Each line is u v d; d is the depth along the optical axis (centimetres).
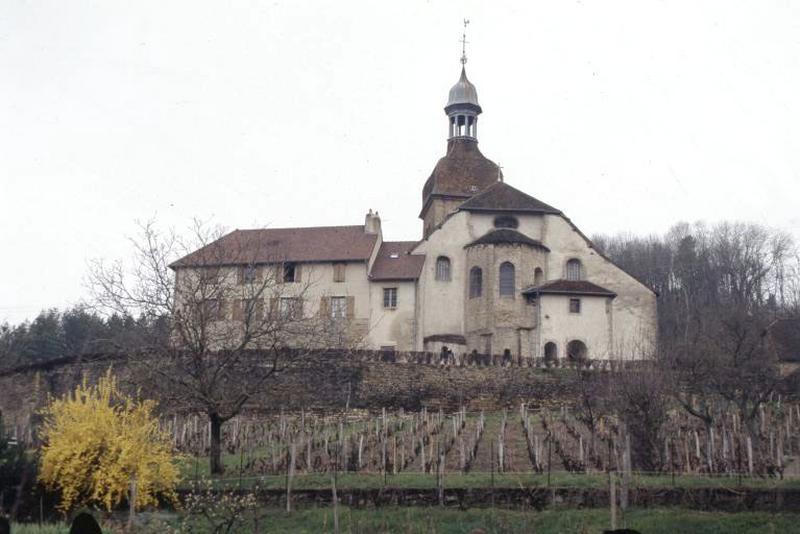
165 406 3544
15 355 5819
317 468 3259
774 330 6438
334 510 2359
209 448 3888
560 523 2495
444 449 3516
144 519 2506
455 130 8244
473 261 6900
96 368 4994
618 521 2462
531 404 5131
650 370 3738
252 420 4528
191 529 2398
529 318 6669
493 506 2662
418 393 5112
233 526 2491
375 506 2681
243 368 3934
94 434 2667
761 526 2458
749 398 4028
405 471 3206
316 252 6788
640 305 6850
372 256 6825
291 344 4944
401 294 6681
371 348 6544
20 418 5106
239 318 3884
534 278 6831
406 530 2473
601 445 3712
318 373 4969
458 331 6881
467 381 5184
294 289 6669
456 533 2453
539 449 3356
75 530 1423
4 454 2542
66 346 6894
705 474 3058
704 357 4219
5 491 2489
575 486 2719
